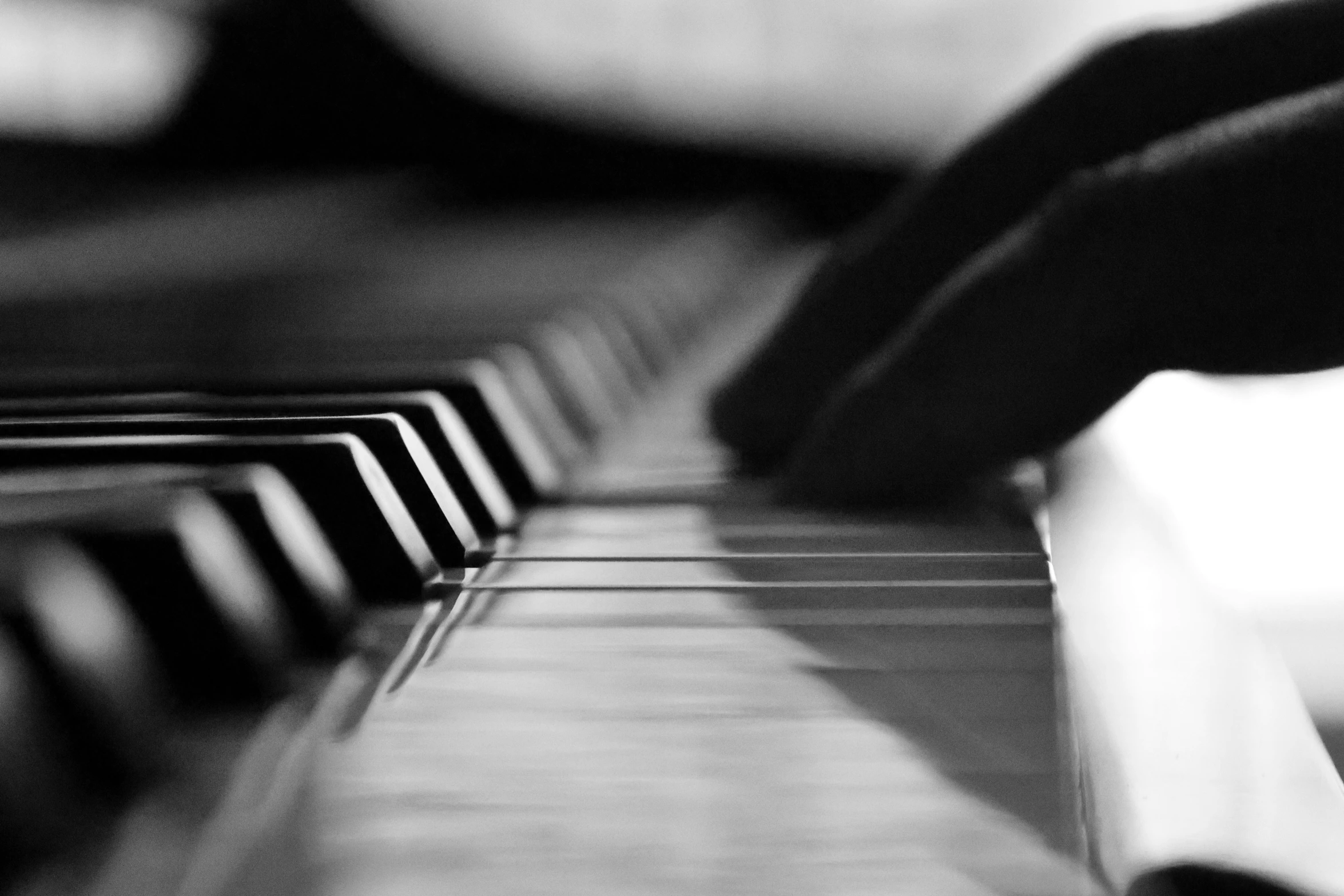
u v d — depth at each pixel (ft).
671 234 2.06
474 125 2.52
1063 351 1.01
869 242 1.11
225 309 1.28
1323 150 0.99
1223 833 0.80
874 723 0.80
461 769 0.77
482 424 1.04
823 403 1.10
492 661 0.84
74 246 1.53
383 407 0.99
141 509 0.81
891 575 0.92
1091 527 1.01
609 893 0.72
